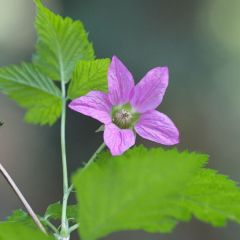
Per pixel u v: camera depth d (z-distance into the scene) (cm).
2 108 229
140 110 41
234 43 251
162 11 240
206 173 36
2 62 240
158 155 33
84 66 42
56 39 42
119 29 236
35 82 42
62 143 41
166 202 33
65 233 39
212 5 249
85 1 235
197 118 241
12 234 35
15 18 249
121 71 41
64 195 40
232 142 244
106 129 40
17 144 230
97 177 33
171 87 239
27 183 229
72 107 40
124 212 33
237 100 245
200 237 225
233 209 35
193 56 243
